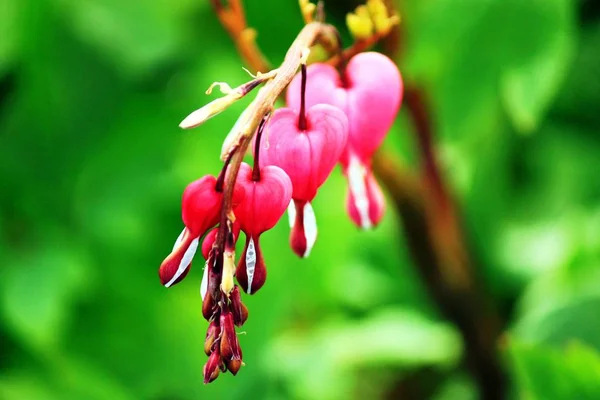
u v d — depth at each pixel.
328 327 1.16
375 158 0.83
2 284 1.01
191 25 0.97
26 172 1.05
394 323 1.17
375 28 0.72
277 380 1.09
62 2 0.97
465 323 0.95
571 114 1.18
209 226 0.62
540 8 0.81
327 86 0.68
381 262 1.21
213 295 0.61
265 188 0.63
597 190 1.16
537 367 0.80
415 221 0.86
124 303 1.09
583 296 0.96
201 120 0.61
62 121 1.04
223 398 1.08
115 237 1.04
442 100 0.84
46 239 1.04
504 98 0.87
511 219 1.17
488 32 0.82
